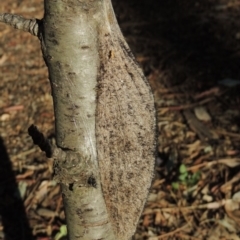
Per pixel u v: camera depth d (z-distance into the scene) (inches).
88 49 6.3
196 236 13.5
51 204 14.9
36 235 14.0
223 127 17.1
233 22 23.7
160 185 15.0
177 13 25.2
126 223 7.3
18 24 6.5
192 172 15.3
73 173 6.6
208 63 20.7
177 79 19.8
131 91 6.7
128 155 6.8
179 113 17.8
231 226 13.7
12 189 15.5
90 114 6.6
